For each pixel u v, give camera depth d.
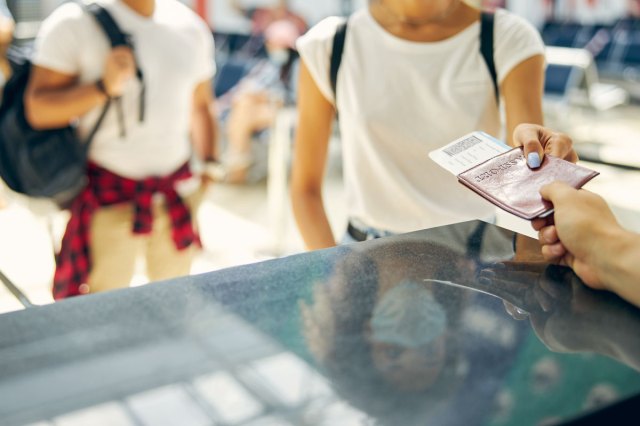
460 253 0.87
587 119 7.32
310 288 0.75
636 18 11.09
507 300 0.72
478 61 1.37
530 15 12.70
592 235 0.76
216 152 2.38
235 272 0.79
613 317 0.68
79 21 1.88
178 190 2.22
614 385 0.55
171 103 2.06
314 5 9.97
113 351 0.61
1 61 2.04
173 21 2.07
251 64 5.20
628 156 5.88
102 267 2.09
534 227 0.86
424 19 1.37
